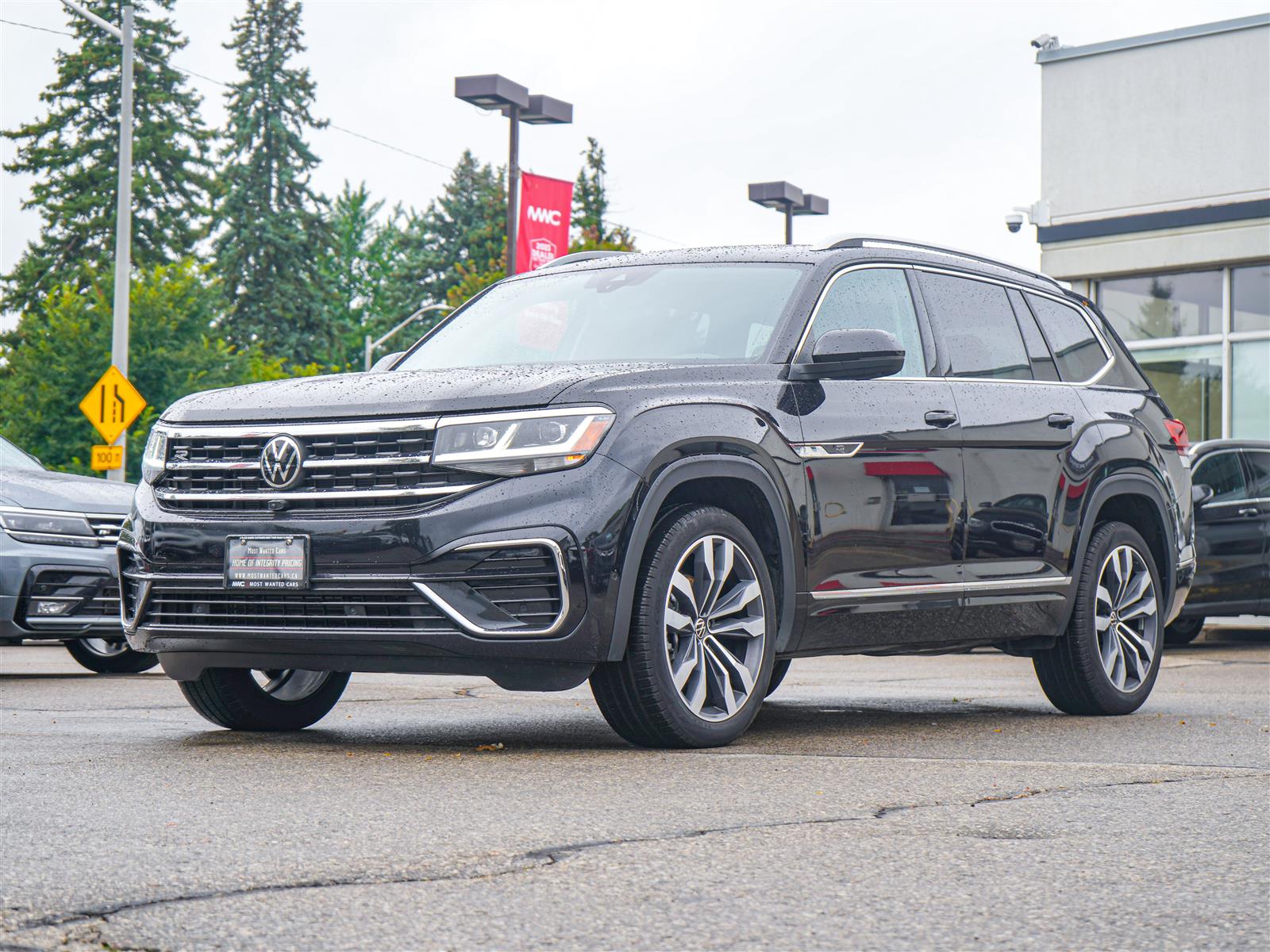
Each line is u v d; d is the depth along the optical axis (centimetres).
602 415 484
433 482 477
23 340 5541
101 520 867
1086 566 649
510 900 287
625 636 482
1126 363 718
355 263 9306
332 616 483
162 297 4353
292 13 6919
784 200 3275
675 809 384
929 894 294
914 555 570
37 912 275
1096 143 1969
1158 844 344
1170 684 856
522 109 2517
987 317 643
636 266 622
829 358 535
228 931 263
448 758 480
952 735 571
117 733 558
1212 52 1884
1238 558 1258
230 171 6762
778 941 260
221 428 509
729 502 532
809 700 742
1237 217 1862
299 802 392
